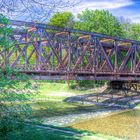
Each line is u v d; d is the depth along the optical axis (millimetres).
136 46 50281
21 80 10141
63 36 37531
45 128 19531
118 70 45719
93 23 71500
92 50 42188
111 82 54344
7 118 9664
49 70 33906
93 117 32812
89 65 41875
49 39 34062
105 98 47281
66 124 28219
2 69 9891
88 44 39344
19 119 9922
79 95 51000
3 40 9805
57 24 35812
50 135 16766
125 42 48219
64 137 17062
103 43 44688
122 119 32094
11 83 9570
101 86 58250
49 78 34188
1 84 9305
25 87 10047
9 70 9883
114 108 40000
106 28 72562
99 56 44000
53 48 34938
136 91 52719
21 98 9680
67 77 36312
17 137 11250
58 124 27828
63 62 37938
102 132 25281
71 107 39562
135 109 39781
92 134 19203
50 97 48062
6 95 9469
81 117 32469
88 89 57406
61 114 33406
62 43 37781
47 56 34812
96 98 47469
